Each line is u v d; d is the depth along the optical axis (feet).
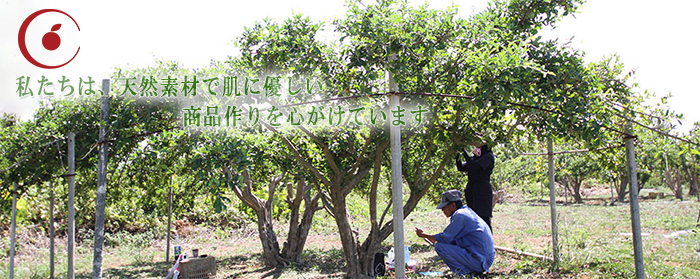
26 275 34.24
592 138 19.34
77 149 22.21
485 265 21.40
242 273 33.73
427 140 25.30
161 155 23.67
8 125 24.26
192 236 57.88
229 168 17.43
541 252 33.27
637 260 21.61
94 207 50.83
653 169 83.35
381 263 29.37
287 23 20.67
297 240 37.40
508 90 17.07
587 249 30.96
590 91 19.58
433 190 38.78
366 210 72.74
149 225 56.70
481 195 23.79
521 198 121.08
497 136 23.81
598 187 175.32
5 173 21.71
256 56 21.93
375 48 18.29
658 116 23.45
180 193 40.68
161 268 36.55
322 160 27.27
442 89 21.21
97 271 19.33
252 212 61.67
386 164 29.27
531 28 23.15
